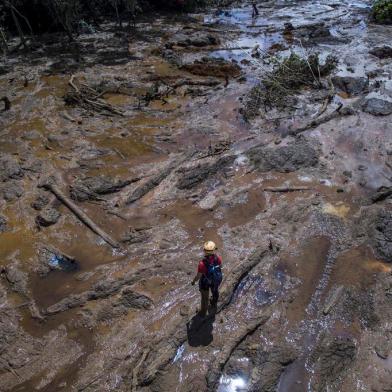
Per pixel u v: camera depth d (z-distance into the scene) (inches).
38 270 374.3
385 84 682.2
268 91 654.5
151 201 448.5
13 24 979.9
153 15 1137.4
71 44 913.5
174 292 346.9
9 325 327.3
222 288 343.0
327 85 679.7
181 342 306.8
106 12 1111.0
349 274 358.6
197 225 416.8
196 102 649.0
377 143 528.1
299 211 425.7
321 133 552.4
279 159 494.9
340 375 285.0
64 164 506.6
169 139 552.7
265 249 380.8
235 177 478.3
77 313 333.7
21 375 291.9
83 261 382.6
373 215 413.1
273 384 279.6
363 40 892.6
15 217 431.2
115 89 694.5
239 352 300.8
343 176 474.6
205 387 279.4
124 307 336.2
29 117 617.0
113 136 564.1
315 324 319.6
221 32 984.9
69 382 285.9
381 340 305.0
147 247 393.7
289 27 986.7
